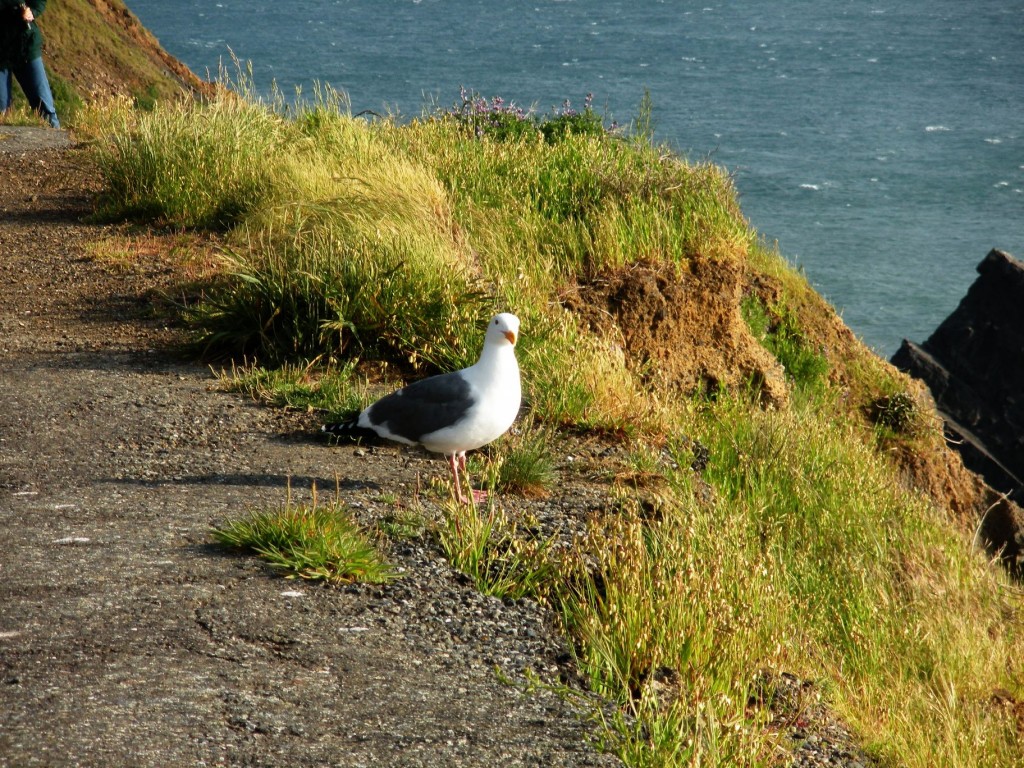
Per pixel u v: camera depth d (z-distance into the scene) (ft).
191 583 17.35
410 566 19.31
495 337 21.36
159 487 21.76
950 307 214.69
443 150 50.31
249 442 24.95
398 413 21.97
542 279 39.47
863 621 25.03
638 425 30.50
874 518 32.96
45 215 45.80
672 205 46.42
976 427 151.43
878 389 61.00
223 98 53.42
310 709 14.14
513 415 21.94
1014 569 48.06
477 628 17.69
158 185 45.27
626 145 54.03
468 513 20.58
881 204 297.12
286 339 31.09
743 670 18.58
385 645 16.42
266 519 19.17
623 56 632.79
